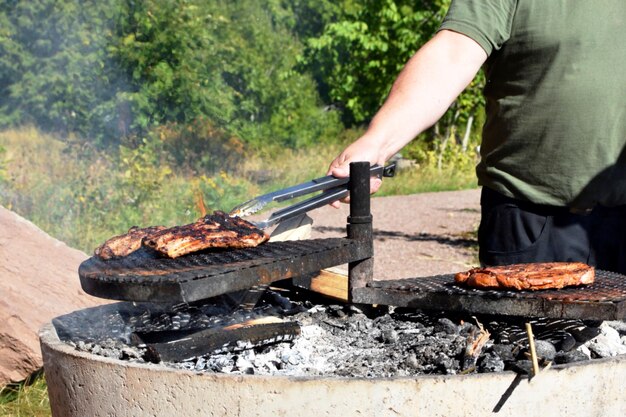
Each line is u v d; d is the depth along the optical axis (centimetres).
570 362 201
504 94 284
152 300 195
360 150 253
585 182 274
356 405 186
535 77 273
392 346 233
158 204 825
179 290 191
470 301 225
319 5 2900
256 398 188
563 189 276
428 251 841
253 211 246
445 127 1716
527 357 203
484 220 300
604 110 269
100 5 1184
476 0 269
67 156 964
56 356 222
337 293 281
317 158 1559
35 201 760
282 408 187
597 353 219
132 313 262
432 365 214
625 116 272
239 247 232
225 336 219
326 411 186
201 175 1050
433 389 186
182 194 873
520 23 271
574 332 225
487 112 299
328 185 251
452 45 267
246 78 1462
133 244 232
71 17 1183
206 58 1262
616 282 235
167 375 195
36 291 403
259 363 217
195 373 192
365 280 255
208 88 1260
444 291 232
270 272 211
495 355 209
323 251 231
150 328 245
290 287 295
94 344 229
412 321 258
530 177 282
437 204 1287
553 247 285
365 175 247
